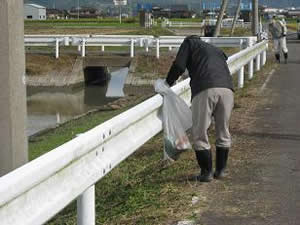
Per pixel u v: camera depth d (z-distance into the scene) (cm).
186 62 673
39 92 3028
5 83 520
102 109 2019
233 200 640
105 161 519
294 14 11038
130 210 624
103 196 746
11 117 523
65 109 2444
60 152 424
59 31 5075
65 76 3144
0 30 517
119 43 3200
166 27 6234
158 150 949
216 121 694
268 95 1480
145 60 3125
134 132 626
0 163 520
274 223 571
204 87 661
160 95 729
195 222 572
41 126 1942
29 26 6172
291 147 899
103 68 3553
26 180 369
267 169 769
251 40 2480
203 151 696
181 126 724
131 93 2827
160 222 575
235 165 789
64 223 701
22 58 534
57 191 422
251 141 941
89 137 480
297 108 1279
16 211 368
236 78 1947
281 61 2505
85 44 3228
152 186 708
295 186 692
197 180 716
